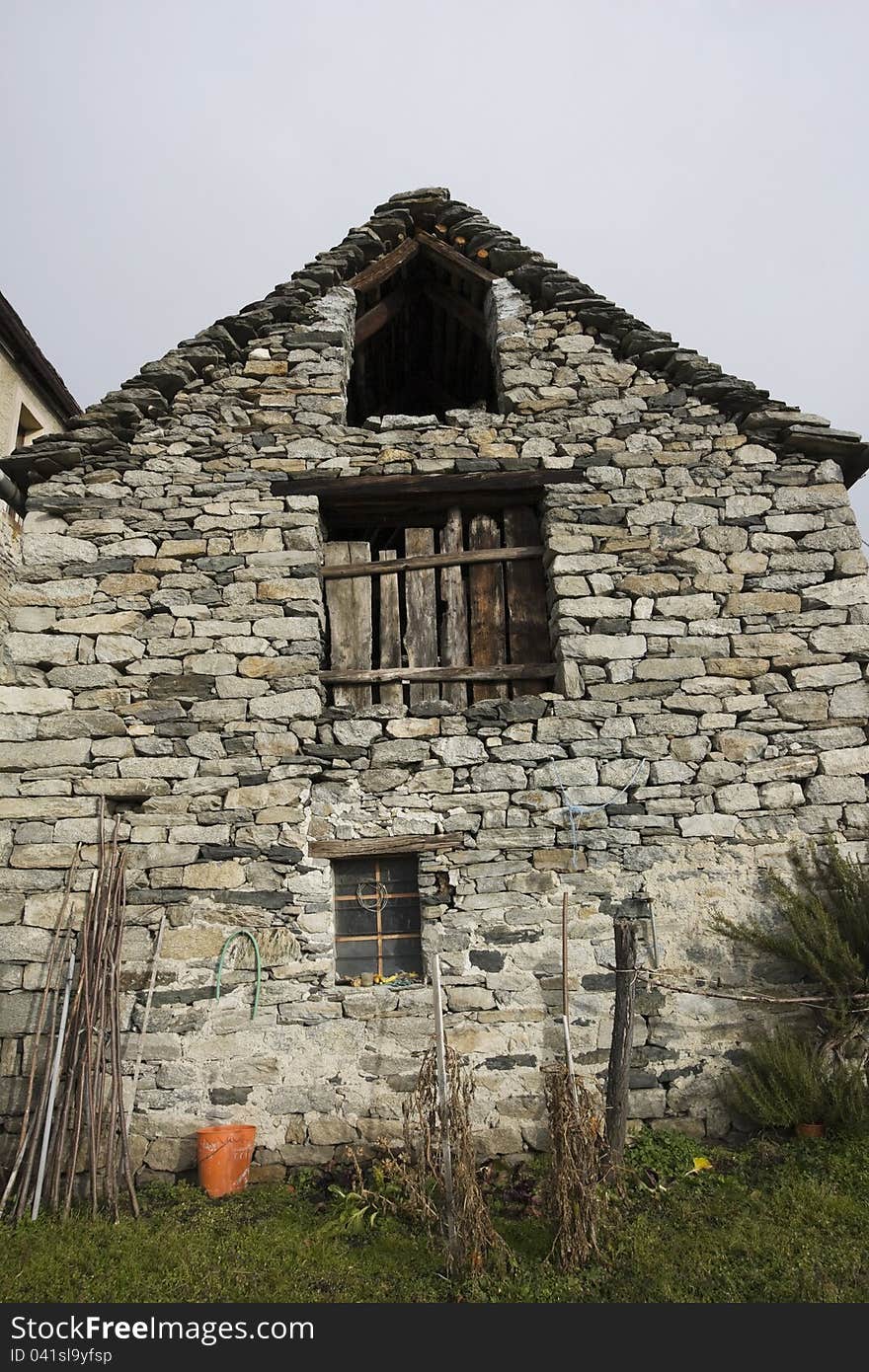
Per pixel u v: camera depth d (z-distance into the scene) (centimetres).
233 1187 522
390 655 684
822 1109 523
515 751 620
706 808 611
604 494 682
